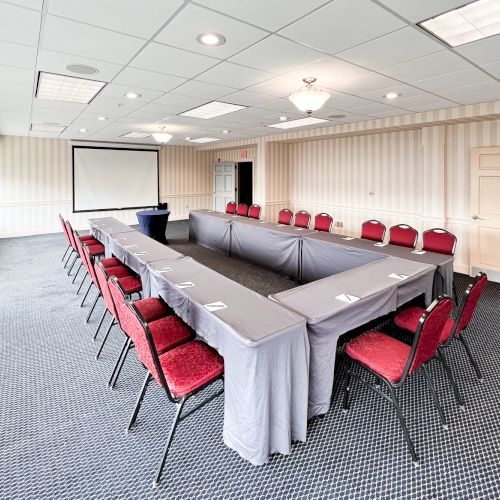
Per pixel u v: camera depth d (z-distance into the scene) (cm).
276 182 910
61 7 213
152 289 353
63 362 314
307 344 211
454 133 569
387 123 600
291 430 213
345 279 300
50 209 965
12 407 253
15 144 897
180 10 217
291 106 509
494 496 183
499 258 527
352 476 194
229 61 311
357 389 272
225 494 184
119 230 569
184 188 1215
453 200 580
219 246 724
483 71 338
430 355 222
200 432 229
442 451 211
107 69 334
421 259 383
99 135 877
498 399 259
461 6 211
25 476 195
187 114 580
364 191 755
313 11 218
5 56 297
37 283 536
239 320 212
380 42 266
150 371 204
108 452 212
